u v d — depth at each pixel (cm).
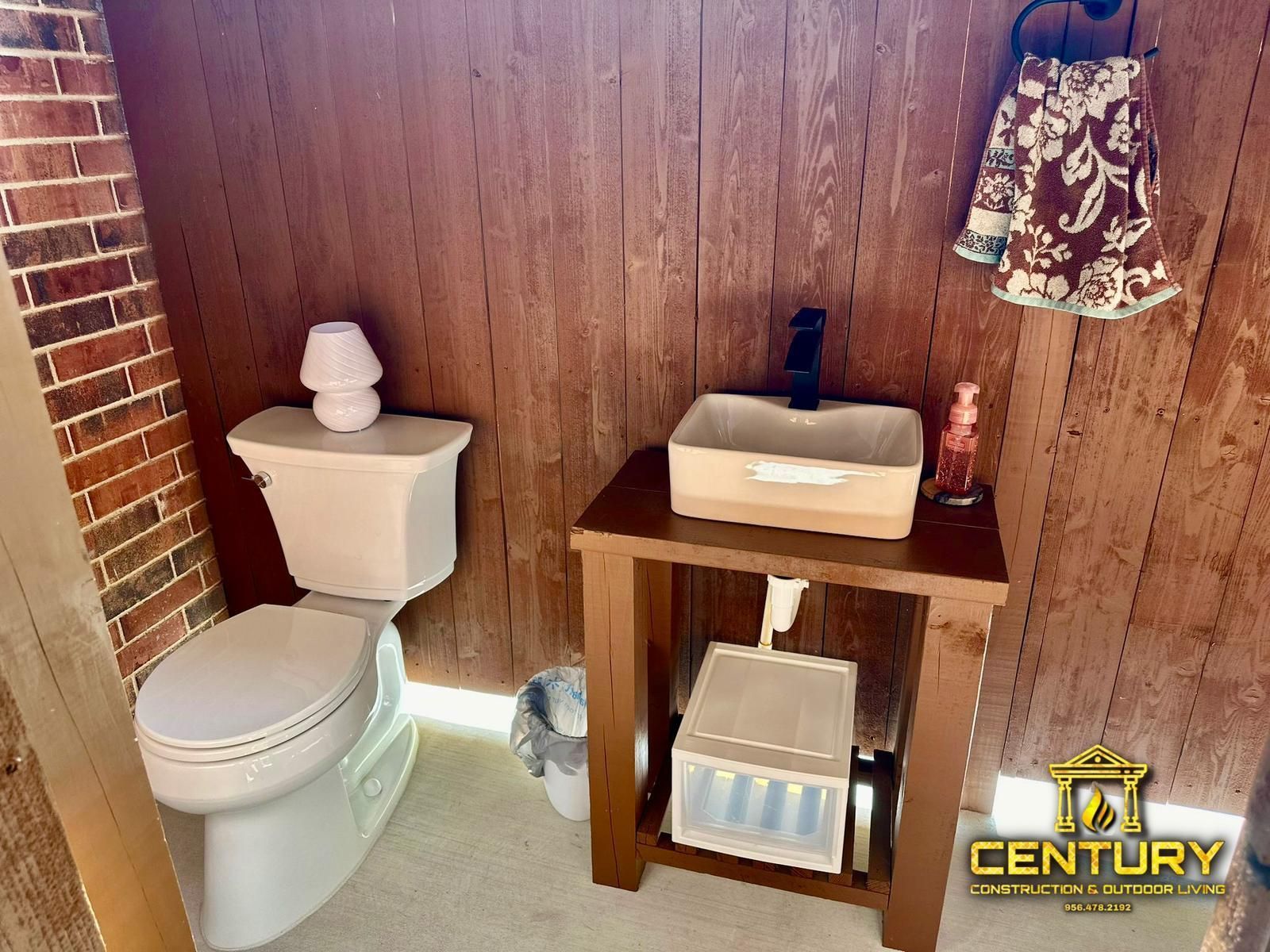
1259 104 138
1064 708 189
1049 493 171
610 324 182
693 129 164
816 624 195
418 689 239
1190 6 136
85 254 189
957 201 156
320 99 181
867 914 181
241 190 193
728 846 172
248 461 194
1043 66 137
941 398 170
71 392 189
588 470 197
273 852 177
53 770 76
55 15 177
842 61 153
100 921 83
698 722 171
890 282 164
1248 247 146
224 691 171
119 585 206
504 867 193
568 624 215
